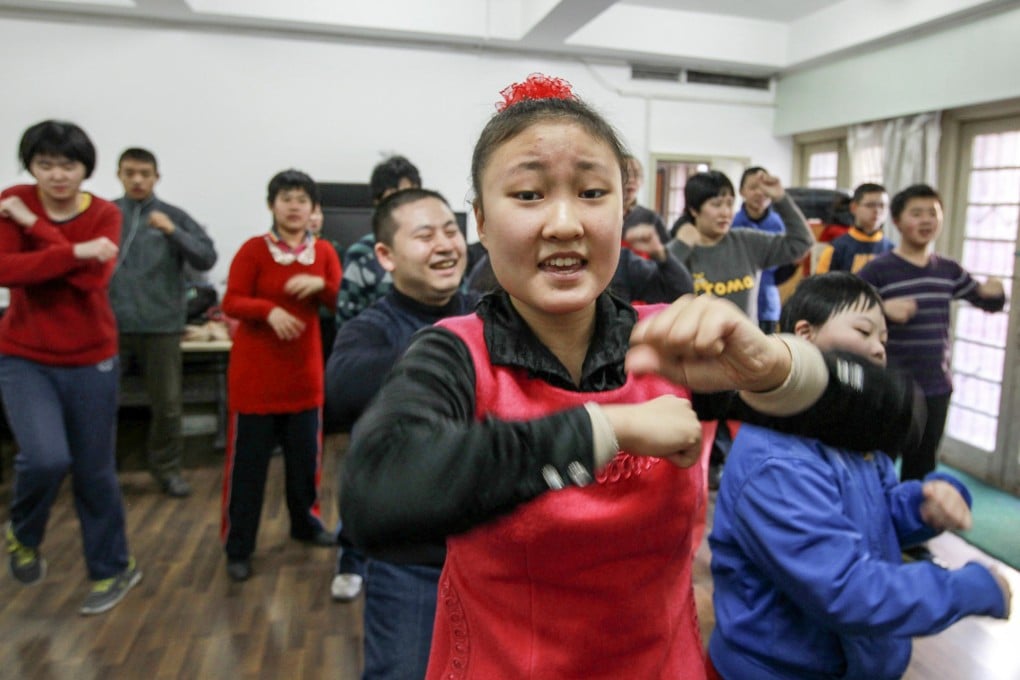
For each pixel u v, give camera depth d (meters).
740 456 1.09
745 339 0.52
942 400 2.91
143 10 4.16
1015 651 2.27
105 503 2.37
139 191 3.29
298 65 4.62
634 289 2.44
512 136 0.59
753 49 5.25
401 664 1.22
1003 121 3.91
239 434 2.60
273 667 2.12
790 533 0.98
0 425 4.01
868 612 0.93
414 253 1.52
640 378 0.68
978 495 3.65
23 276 2.03
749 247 3.21
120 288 3.25
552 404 0.64
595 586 0.66
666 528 0.67
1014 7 3.69
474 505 0.44
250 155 4.61
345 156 4.77
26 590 2.51
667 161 5.54
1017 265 3.70
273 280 2.63
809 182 5.72
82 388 2.23
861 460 1.12
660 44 5.03
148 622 2.34
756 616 1.12
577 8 3.94
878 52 4.65
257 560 2.77
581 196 0.59
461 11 4.57
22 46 4.18
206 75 4.48
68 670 2.08
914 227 2.85
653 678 0.72
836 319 1.19
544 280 0.59
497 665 0.69
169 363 3.38
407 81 4.82
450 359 0.61
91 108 4.32
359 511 0.45
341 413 1.57
